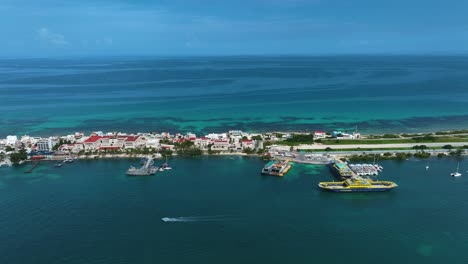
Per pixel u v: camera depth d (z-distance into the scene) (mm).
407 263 149125
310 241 164125
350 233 170750
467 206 197500
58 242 163125
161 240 164500
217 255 154000
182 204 199750
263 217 185875
